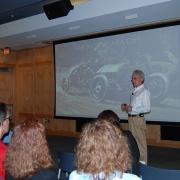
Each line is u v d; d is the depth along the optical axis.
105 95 8.18
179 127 6.79
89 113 8.60
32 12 6.50
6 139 2.94
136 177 1.39
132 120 5.06
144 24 7.04
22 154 1.63
